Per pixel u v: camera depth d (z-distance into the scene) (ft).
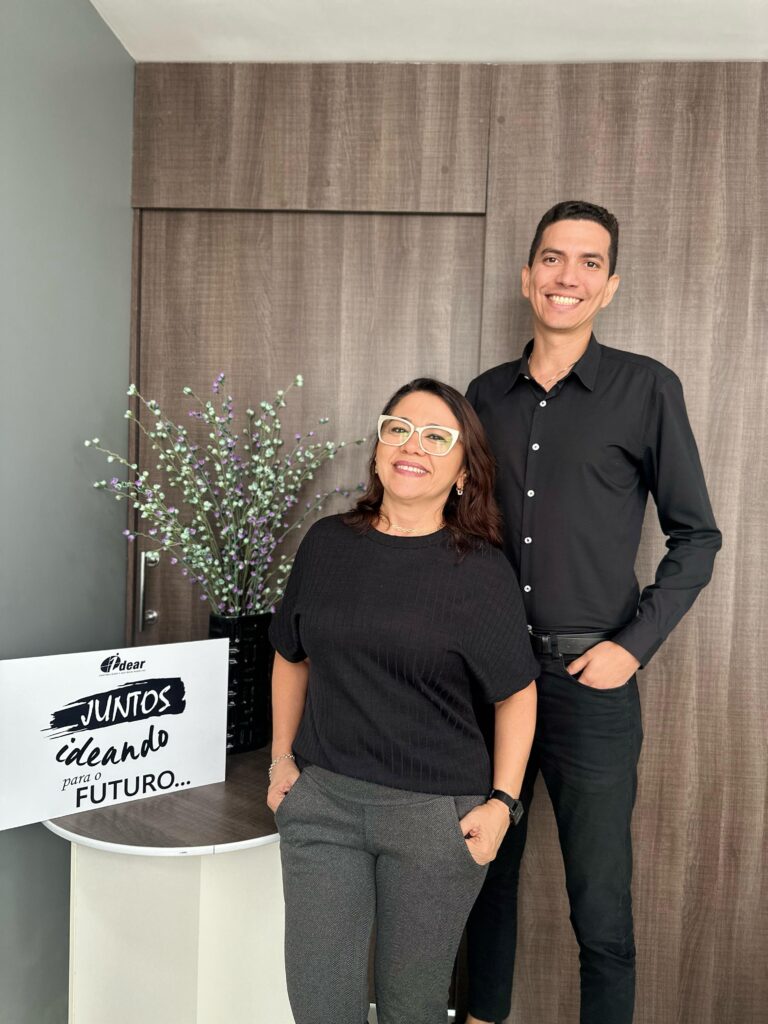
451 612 4.35
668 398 5.16
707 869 6.46
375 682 4.33
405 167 6.55
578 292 5.12
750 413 6.30
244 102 6.66
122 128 6.56
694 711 6.43
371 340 6.75
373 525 4.81
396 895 4.28
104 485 6.24
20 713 4.70
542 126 6.41
